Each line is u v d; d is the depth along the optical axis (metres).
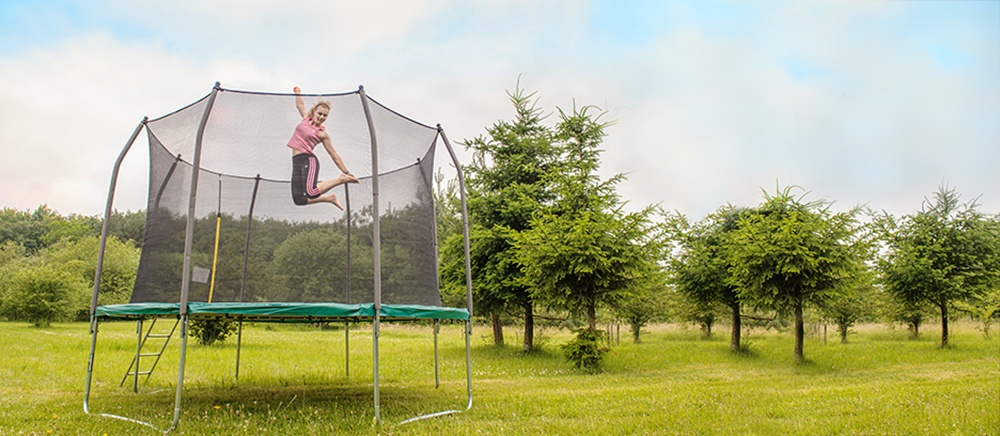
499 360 13.91
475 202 15.95
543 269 12.64
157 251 7.13
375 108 6.84
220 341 18.44
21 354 13.28
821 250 13.00
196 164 6.08
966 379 10.09
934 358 14.23
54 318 28.94
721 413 6.51
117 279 38.22
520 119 16.72
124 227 55.62
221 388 8.91
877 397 7.61
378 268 6.31
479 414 6.72
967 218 17.14
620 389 8.88
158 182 7.35
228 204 7.68
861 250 13.20
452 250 16.27
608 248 12.43
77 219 76.56
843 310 19.03
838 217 13.23
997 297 17.03
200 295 7.07
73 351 14.48
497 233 15.27
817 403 7.29
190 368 11.62
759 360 14.10
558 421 6.20
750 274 13.78
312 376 10.11
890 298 18.33
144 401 7.52
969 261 16.88
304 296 7.05
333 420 6.32
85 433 5.65
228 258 7.42
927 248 16.95
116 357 13.30
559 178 14.34
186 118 6.86
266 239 7.41
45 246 74.94
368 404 7.42
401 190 7.55
